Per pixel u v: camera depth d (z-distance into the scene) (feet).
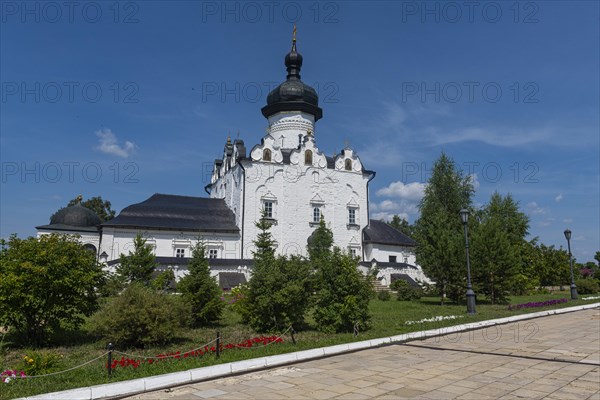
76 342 43.62
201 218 138.10
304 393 25.84
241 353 36.58
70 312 41.78
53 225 140.67
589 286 130.62
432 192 169.17
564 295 118.93
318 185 146.82
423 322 55.67
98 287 45.47
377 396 25.03
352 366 32.94
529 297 110.42
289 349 38.11
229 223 139.44
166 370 30.60
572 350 38.17
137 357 33.76
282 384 27.96
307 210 143.64
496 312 68.85
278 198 140.77
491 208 183.83
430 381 28.12
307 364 33.94
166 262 113.39
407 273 137.69
